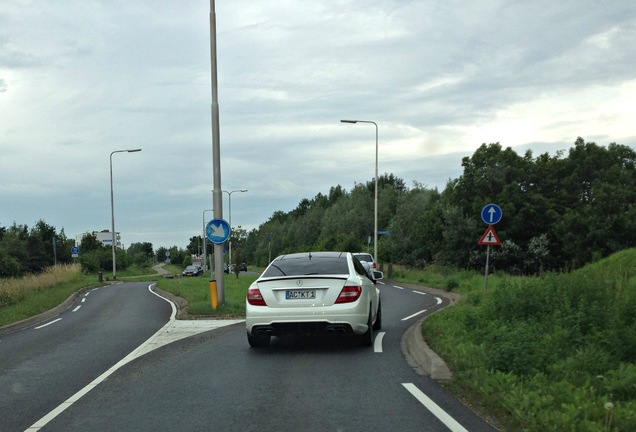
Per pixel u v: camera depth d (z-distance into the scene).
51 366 8.88
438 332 10.05
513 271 43.31
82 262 72.12
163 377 7.65
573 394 5.64
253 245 123.38
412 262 49.19
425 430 5.10
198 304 17.19
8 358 9.87
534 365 6.83
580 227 42.09
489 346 7.83
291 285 9.02
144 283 43.66
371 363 8.19
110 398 6.61
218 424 5.41
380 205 71.62
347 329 8.90
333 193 113.25
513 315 9.97
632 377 6.11
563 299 9.73
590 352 7.06
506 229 44.69
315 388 6.75
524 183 46.75
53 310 20.78
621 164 49.47
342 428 5.20
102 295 30.17
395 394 6.39
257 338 9.65
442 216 48.34
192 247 141.62
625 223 40.91
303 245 90.75
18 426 5.60
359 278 9.43
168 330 12.91
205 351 9.66
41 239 71.06
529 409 5.32
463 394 6.30
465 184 47.09
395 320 13.54
